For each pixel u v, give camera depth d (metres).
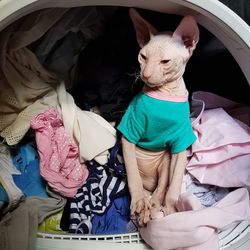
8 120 0.90
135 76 0.90
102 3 0.75
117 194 0.93
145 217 0.81
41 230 0.88
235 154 0.88
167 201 0.84
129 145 0.86
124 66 0.92
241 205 0.85
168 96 0.80
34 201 0.87
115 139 0.92
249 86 0.96
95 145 0.90
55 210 0.90
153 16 0.86
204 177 0.89
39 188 0.91
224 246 0.85
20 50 0.87
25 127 0.88
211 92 1.04
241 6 0.78
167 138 0.84
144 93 0.82
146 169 0.91
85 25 0.90
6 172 0.87
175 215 0.78
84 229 0.88
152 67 0.75
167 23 0.88
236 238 0.86
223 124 0.91
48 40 0.88
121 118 0.95
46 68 0.92
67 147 0.90
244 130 0.92
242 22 0.71
